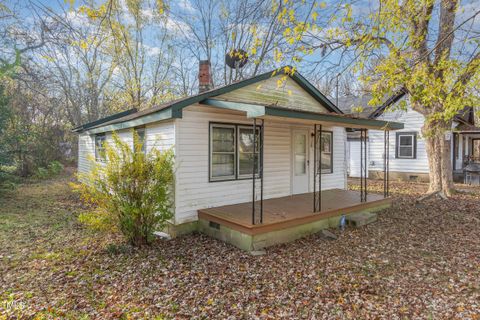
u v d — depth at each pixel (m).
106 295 3.67
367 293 3.62
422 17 4.88
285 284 3.91
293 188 8.37
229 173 6.96
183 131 6.11
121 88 19.45
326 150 9.42
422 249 5.16
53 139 18.67
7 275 4.20
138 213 5.29
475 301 3.35
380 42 4.60
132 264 4.65
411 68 4.60
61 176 16.62
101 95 20.67
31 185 13.46
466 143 17.02
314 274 4.20
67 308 3.34
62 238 5.96
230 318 3.14
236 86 6.94
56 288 3.83
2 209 8.62
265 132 7.66
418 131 13.88
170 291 3.77
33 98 16.61
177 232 6.11
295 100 8.73
